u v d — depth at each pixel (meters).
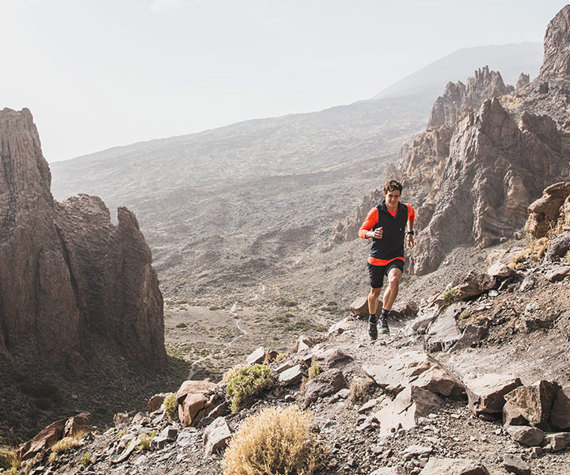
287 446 6.55
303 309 145.25
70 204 83.44
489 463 5.78
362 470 6.31
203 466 8.17
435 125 189.50
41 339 65.06
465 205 107.75
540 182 100.38
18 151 69.75
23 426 51.78
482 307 11.01
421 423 7.02
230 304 164.88
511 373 8.40
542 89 143.50
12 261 64.12
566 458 5.69
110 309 78.75
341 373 9.89
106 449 11.84
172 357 92.56
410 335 12.10
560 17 153.50
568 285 9.72
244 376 11.05
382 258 8.28
